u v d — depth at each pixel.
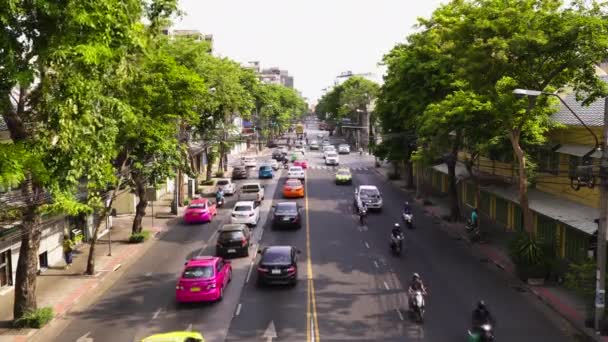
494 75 24.00
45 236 27.98
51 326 20.05
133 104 25.00
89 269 26.91
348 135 139.38
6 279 25.52
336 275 26.05
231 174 70.25
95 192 23.84
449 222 38.97
